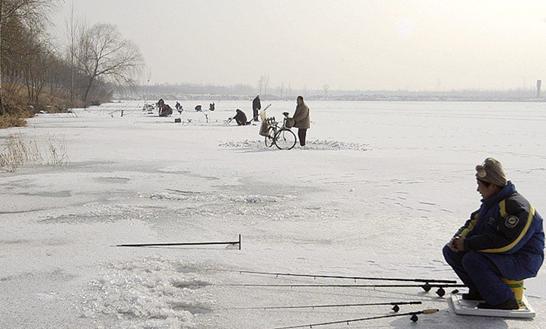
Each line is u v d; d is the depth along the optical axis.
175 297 6.54
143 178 15.63
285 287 6.93
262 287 6.91
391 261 7.99
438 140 29.78
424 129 39.66
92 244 8.77
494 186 6.11
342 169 17.83
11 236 9.25
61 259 7.93
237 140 28.88
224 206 11.88
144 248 8.56
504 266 5.97
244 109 87.06
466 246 6.08
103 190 13.72
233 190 13.82
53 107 68.62
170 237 9.26
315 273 7.43
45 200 12.45
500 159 20.86
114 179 15.43
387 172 17.20
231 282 7.08
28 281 7.00
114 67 100.31
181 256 8.13
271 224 10.28
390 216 10.96
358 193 13.51
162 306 6.22
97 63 99.88
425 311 6.08
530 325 5.82
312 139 29.73
